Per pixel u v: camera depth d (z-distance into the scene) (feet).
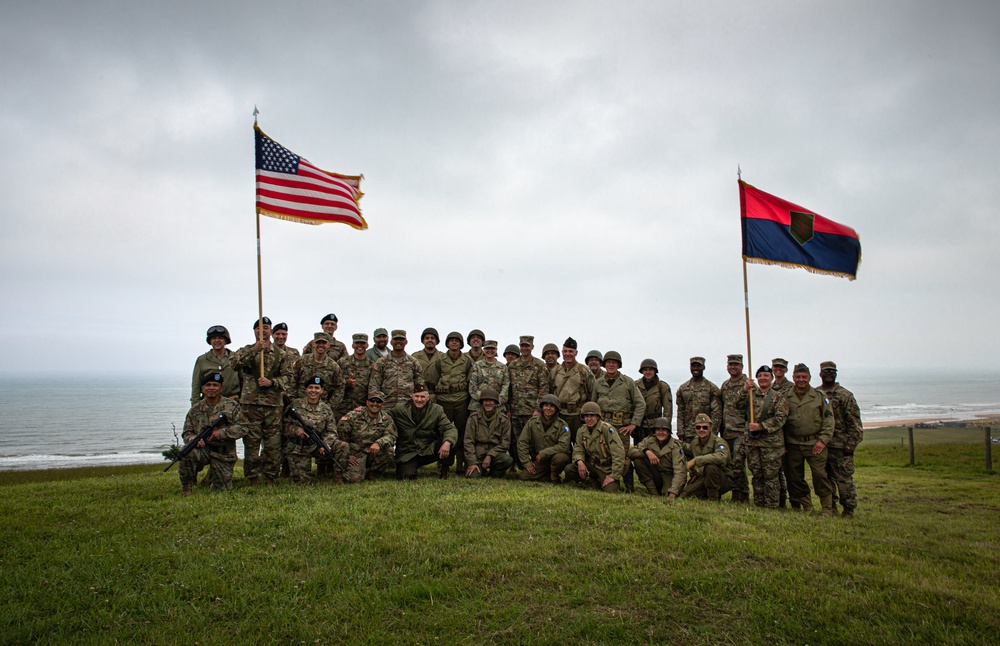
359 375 40.14
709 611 16.26
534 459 37.70
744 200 36.83
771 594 17.12
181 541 21.07
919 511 35.14
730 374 38.27
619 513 25.05
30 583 17.48
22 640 14.44
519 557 19.47
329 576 18.03
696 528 23.29
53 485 32.81
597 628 15.08
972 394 483.51
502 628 15.21
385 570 18.61
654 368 41.14
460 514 24.61
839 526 26.00
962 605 16.71
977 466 60.23
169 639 14.65
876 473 55.93
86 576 18.01
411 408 36.17
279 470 33.17
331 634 14.92
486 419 37.86
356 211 38.34
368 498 27.71
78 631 14.98
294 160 36.58
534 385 41.14
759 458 33.40
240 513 24.58
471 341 42.93
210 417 30.42
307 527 22.40
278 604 16.38
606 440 34.63
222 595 16.88
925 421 197.98
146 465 110.01
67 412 328.49
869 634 14.96
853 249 37.17
